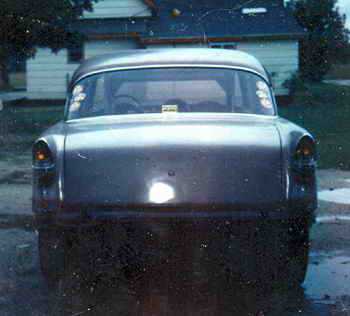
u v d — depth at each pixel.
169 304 4.80
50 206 4.88
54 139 5.00
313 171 4.98
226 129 5.00
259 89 5.78
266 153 4.86
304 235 5.16
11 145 15.12
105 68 5.88
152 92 5.78
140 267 5.34
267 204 4.84
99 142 4.91
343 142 15.56
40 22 18.55
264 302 4.87
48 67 30.25
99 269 5.26
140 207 4.82
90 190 4.84
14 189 9.65
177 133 4.93
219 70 5.83
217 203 4.80
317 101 27.97
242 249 5.20
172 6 31.11
